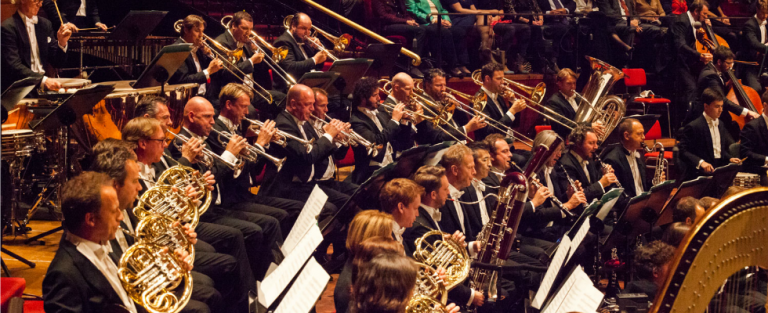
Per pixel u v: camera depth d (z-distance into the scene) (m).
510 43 12.14
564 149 8.24
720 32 13.78
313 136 7.34
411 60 11.48
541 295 4.91
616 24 12.60
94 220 3.65
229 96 6.49
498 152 6.80
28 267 6.59
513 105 9.31
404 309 3.03
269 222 6.10
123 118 7.26
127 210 4.76
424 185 5.28
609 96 9.85
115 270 3.88
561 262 4.93
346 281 4.29
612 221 7.47
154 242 4.05
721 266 2.84
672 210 6.27
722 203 2.83
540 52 12.31
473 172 5.84
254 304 5.14
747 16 14.85
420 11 11.88
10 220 6.91
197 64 8.52
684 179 9.52
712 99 9.27
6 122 6.94
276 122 7.08
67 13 10.16
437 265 4.69
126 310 3.74
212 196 6.09
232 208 6.39
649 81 13.05
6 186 6.75
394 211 4.79
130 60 10.12
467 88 11.80
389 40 11.38
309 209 5.15
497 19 12.42
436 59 11.71
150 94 7.54
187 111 6.00
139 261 3.87
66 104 5.57
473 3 12.52
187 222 4.70
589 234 6.39
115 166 4.11
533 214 6.45
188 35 8.31
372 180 5.21
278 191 6.92
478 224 6.06
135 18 8.20
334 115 8.93
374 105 7.88
